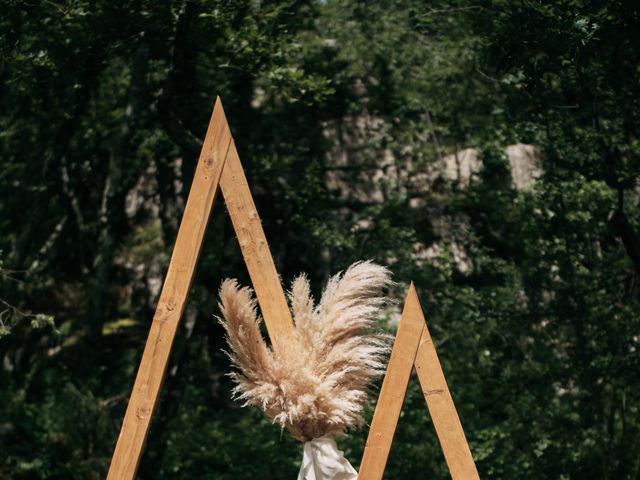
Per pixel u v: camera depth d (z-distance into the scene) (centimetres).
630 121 992
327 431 383
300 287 388
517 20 704
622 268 1212
